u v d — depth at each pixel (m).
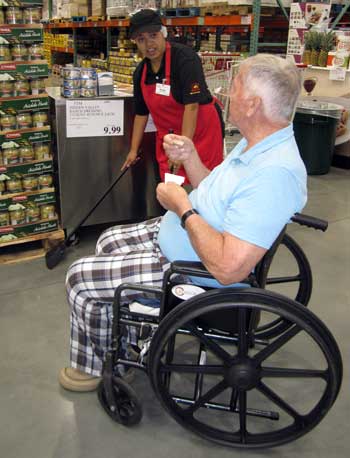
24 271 2.86
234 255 1.33
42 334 2.28
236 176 1.44
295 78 1.38
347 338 2.28
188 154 1.87
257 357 1.54
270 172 1.33
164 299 1.52
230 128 5.04
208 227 1.40
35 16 2.61
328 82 4.93
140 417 1.71
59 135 2.93
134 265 1.69
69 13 7.30
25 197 2.91
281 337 1.53
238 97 1.41
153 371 1.53
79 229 3.23
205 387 1.97
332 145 4.84
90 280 1.71
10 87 2.66
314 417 1.59
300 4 4.69
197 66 2.57
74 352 1.85
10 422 1.78
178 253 1.61
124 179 3.23
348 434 1.76
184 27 6.18
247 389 1.58
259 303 1.40
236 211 1.36
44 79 2.75
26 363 2.08
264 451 1.68
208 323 1.61
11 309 2.47
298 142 4.82
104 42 8.14
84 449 1.67
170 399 1.64
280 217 1.34
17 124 2.75
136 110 2.92
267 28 6.35
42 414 1.82
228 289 1.41
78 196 3.13
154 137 3.20
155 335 1.46
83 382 1.91
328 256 3.10
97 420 1.80
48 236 3.06
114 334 1.63
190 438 1.73
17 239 2.97
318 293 2.66
